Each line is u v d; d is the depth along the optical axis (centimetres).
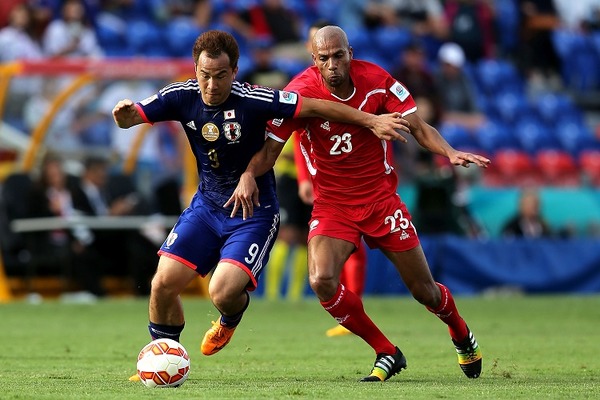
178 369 2036
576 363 2655
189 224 2222
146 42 6938
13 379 2231
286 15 7394
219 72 2098
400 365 2269
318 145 2303
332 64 2206
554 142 7644
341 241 2281
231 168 2228
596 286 5828
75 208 5131
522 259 5678
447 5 8212
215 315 4297
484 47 8181
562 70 8712
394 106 2292
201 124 2191
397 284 5572
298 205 4900
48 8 6681
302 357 2812
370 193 2300
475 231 5694
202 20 7181
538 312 4531
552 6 8981
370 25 7838
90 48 6538
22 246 5122
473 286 5572
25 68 5138
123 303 4919
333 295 2234
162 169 5425
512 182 7025
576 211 6275
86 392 1939
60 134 5416
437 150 2258
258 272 2206
